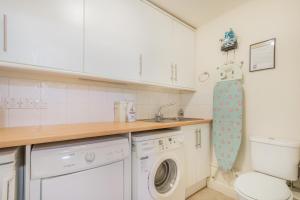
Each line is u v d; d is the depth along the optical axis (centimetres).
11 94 127
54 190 87
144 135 135
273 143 149
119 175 116
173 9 197
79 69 129
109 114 180
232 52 200
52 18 117
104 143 108
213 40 220
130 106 180
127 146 121
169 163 158
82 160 96
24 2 107
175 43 209
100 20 141
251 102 181
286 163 141
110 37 147
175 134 156
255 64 178
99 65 140
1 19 100
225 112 196
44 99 141
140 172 126
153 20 183
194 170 188
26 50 107
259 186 123
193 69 236
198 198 188
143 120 201
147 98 218
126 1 159
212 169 212
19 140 79
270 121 167
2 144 75
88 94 165
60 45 120
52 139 89
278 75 163
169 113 245
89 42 134
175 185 153
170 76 202
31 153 83
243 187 122
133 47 164
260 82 175
